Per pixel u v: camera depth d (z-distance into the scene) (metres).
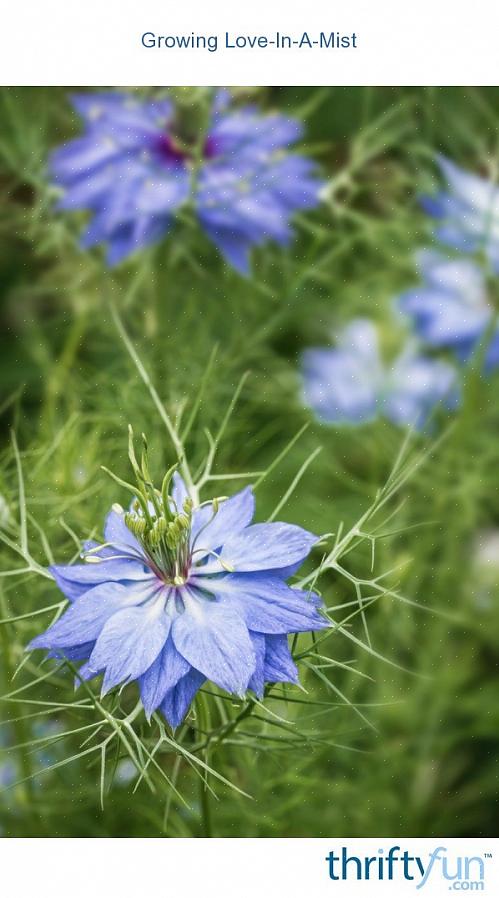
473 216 0.55
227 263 0.56
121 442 0.53
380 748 0.52
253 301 0.57
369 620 0.54
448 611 0.54
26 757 0.50
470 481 0.55
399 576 0.54
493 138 0.55
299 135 0.55
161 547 0.42
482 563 0.55
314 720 0.52
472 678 0.55
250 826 0.51
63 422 0.55
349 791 0.53
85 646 0.42
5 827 0.51
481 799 0.53
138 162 0.54
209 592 0.42
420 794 0.54
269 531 0.43
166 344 0.55
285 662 0.42
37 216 0.55
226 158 0.54
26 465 0.51
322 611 0.43
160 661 0.42
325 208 0.56
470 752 0.54
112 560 0.43
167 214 0.53
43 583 0.50
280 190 0.54
